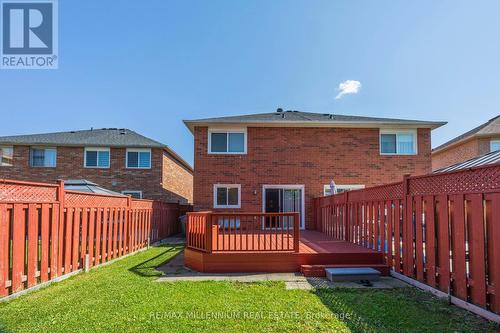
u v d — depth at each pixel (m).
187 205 21.72
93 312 4.79
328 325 4.31
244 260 7.89
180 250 11.90
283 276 7.45
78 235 7.60
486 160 6.73
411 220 6.64
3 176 19.23
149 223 13.10
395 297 5.66
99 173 19.61
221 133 15.31
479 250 4.76
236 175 15.08
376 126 15.18
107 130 23.61
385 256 7.79
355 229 9.56
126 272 7.84
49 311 4.86
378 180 15.19
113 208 9.60
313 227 14.89
